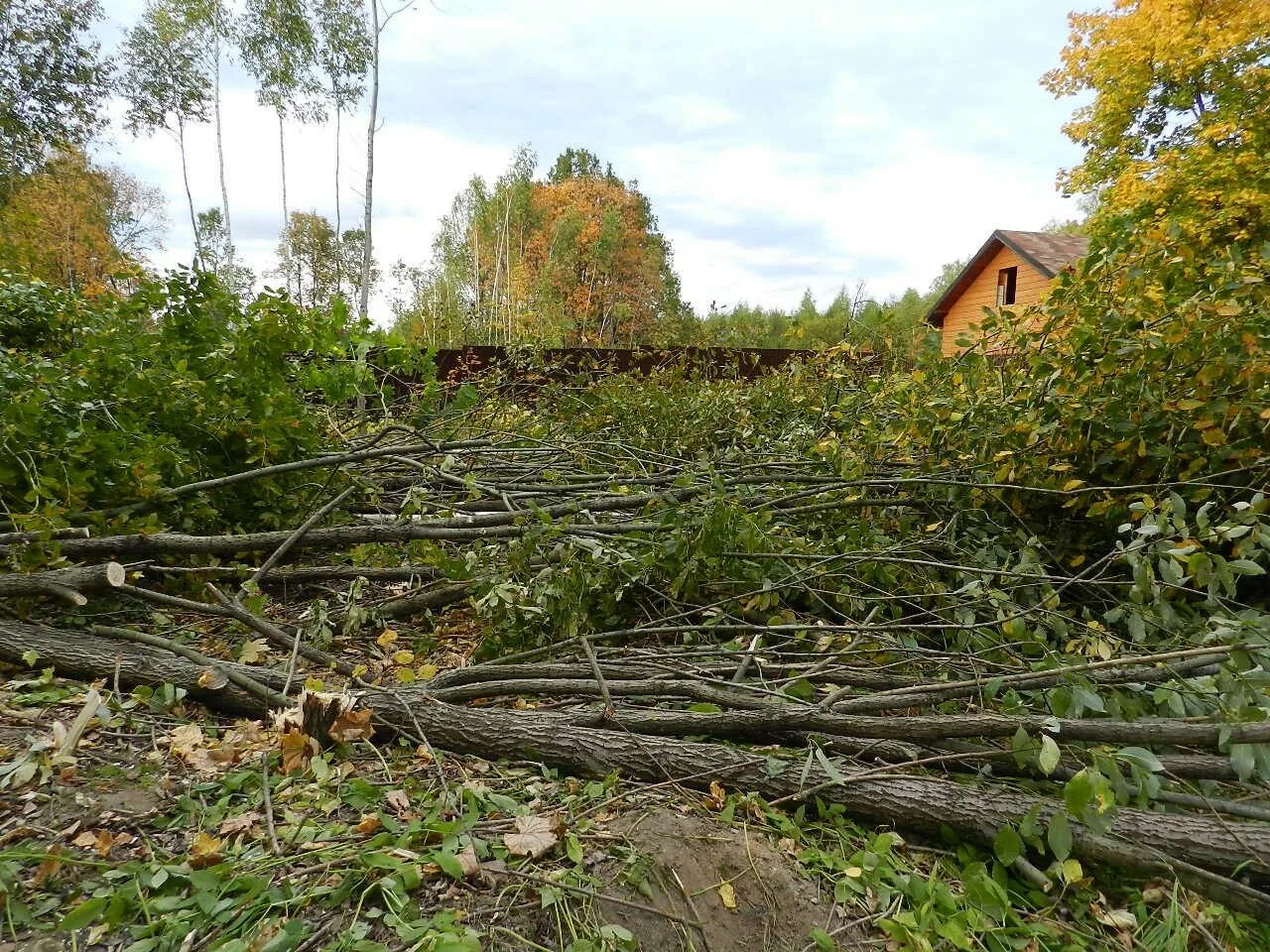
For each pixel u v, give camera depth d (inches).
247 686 91.5
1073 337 126.5
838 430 180.1
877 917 64.1
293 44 585.0
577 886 62.2
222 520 144.6
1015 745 74.4
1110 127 560.1
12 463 122.4
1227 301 114.5
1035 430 126.4
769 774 79.4
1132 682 88.8
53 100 654.5
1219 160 450.0
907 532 141.3
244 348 147.3
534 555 121.3
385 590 140.1
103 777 73.4
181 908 57.2
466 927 56.1
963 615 112.7
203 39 664.4
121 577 104.8
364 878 60.6
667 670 100.3
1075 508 130.6
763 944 61.1
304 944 53.9
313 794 73.7
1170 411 119.4
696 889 64.7
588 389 252.8
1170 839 69.8
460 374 309.9
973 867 70.1
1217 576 86.5
